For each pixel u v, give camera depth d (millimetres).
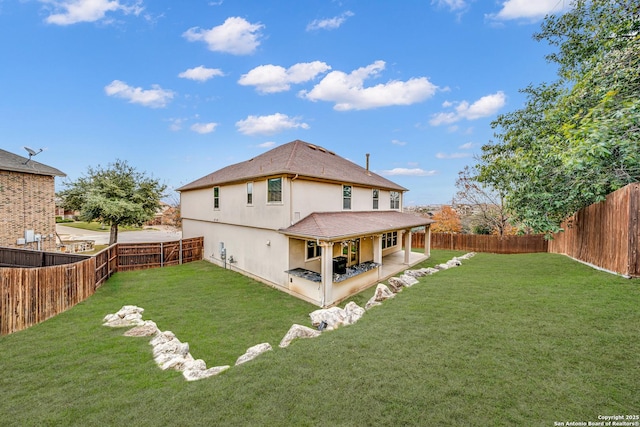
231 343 6422
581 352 3891
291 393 3352
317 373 3746
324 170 12961
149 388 4039
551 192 8836
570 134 6773
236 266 14141
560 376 3398
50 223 16172
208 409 3166
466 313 5695
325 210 12750
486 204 22953
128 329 6754
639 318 4742
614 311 5098
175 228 37844
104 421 3230
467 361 3852
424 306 6277
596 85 7828
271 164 12836
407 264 14859
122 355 5324
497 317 5375
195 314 8297
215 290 10844
